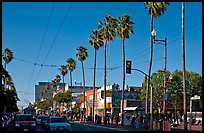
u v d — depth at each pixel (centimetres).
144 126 4788
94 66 7644
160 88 8494
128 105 8156
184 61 3869
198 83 8875
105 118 6325
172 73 8831
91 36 7475
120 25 5806
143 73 4738
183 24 3850
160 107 8206
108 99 8512
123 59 5838
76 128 4619
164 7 4841
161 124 4281
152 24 4916
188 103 8588
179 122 5850
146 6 4962
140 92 8769
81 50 8744
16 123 3653
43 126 4619
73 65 10812
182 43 3862
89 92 10375
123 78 5831
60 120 3516
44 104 17338
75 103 11200
